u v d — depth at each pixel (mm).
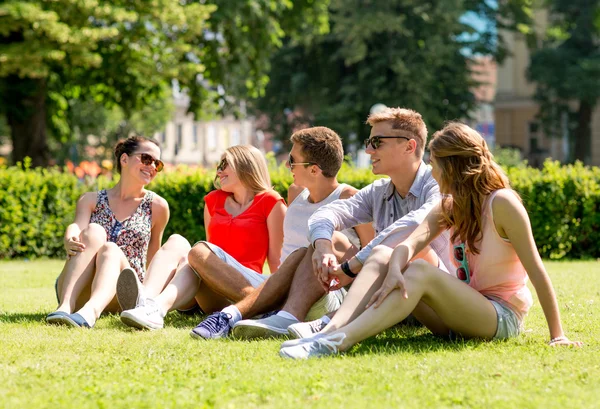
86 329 4723
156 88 23359
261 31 22422
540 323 4941
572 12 40469
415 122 4680
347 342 3799
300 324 4090
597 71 39031
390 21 31531
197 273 5090
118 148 5750
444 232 4645
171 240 5352
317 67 36125
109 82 22594
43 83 20953
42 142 21156
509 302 4164
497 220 4031
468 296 3979
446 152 4094
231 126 68938
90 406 2918
